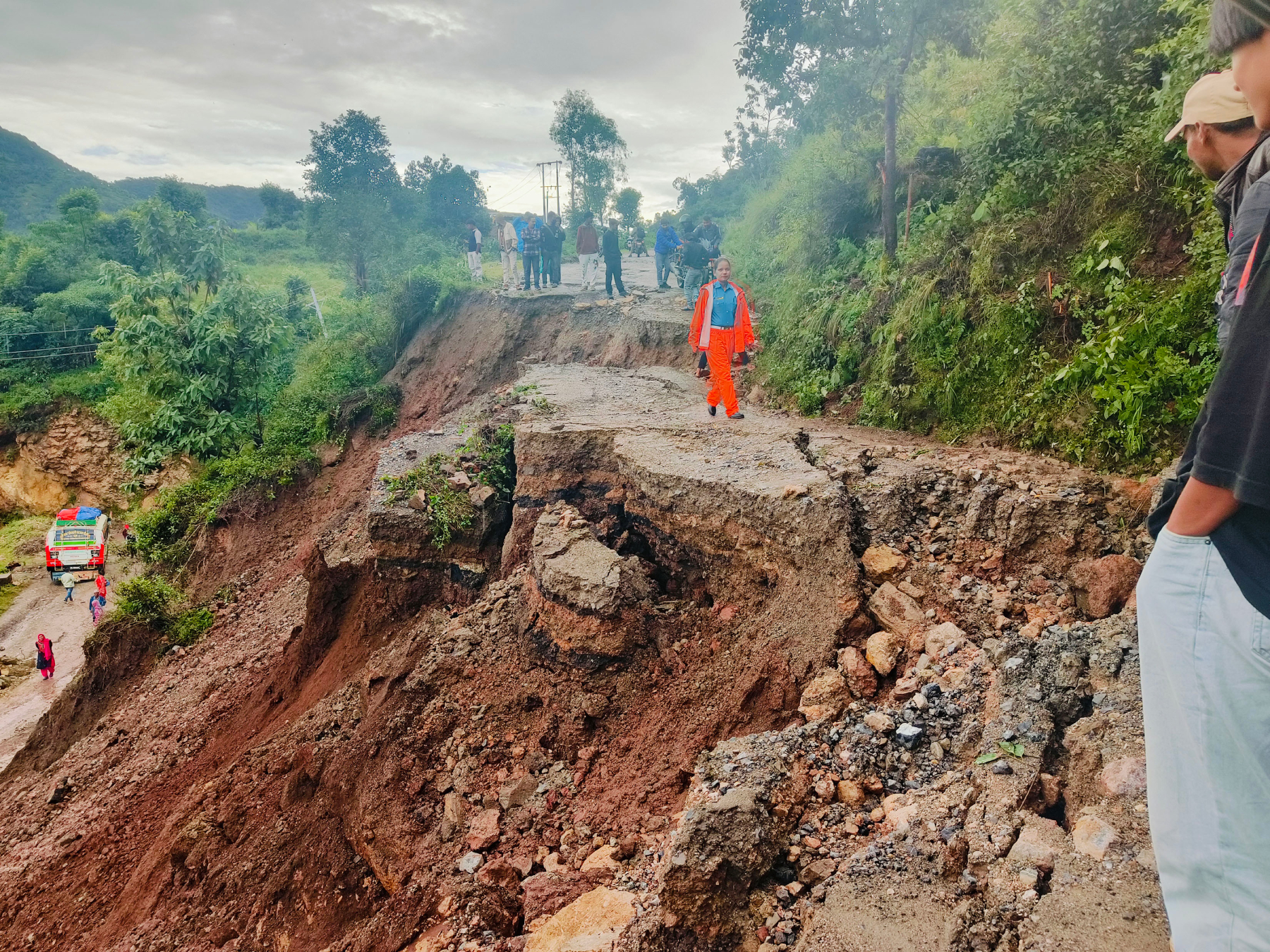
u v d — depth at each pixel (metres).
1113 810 3.18
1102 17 8.18
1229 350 1.62
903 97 12.00
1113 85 8.09
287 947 6.29
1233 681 1.67
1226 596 1.68
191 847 7.61
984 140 9.22
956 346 8.81
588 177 33.00
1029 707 4.04
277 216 63.19
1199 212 6.82
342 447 19.48
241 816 7.64
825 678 5.34
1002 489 6.33
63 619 24.58
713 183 34.84
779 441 8.47
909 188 10.71
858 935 3.14
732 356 9.94
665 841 4.82
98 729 13.16
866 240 12.23
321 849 6.70
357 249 31.48
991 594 5.66
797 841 4.03
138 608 15.18
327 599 10.40
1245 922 1.75
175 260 22.30
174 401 20.70
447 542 9.65
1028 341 7.97
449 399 18.84
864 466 7.35
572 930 4.14
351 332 23.73
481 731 6.86
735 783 4.32
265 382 22.66
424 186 39.78
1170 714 1.84
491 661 7.40
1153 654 1.87
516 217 20.84
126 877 8.96
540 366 14.91
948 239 9.48
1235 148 2.60
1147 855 2.90
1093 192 7.83
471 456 10.56
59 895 9.11
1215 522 1.68
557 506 8.63
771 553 6.61
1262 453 1.50
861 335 10.40
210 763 9.98
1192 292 6.47
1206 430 1.64
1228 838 1.77
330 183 31.58
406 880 5.82
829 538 6.15
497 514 10.06
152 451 20.75
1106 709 3.76
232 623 14.65
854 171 12.80
